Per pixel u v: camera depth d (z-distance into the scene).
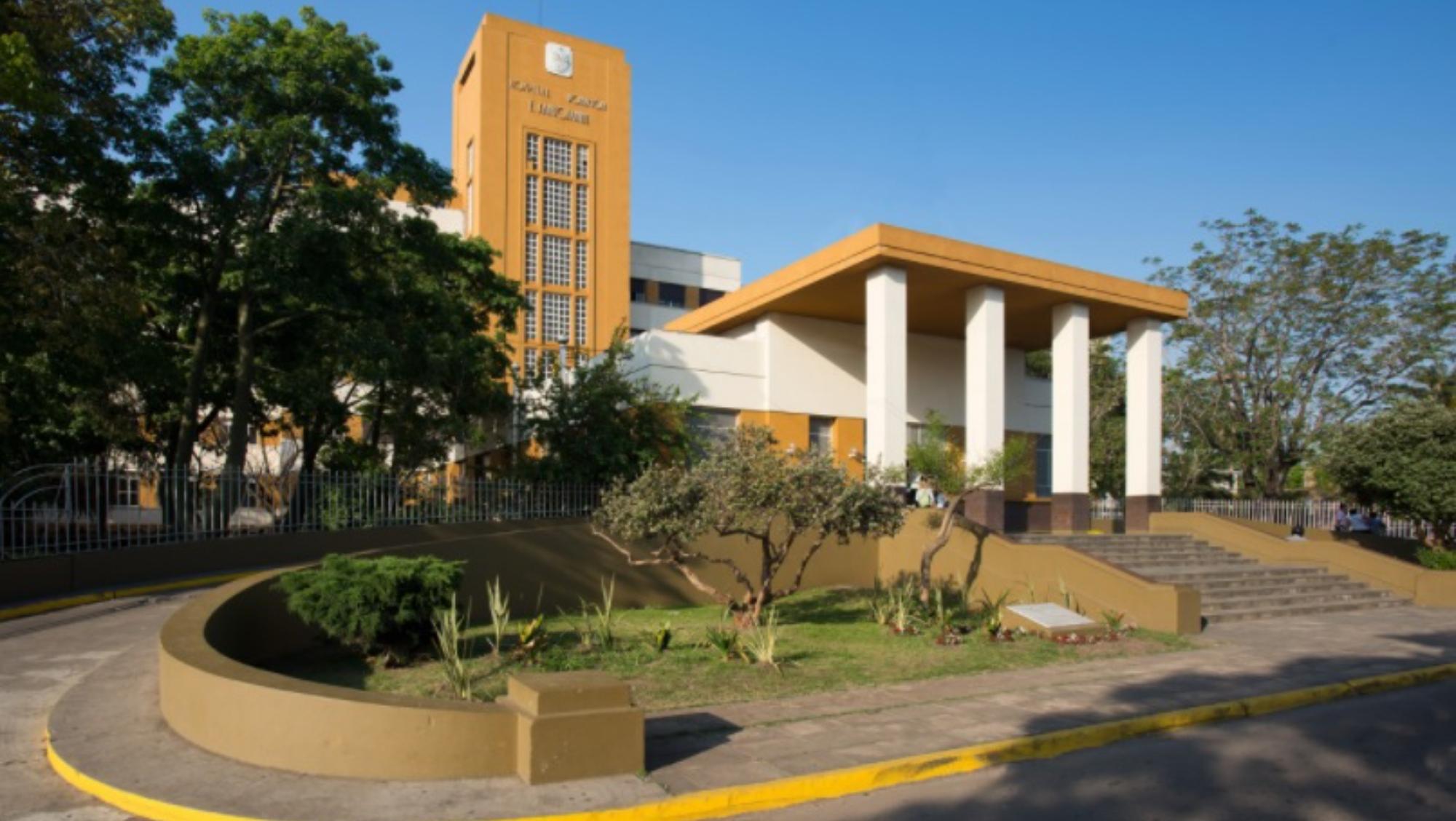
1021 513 24.53
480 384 22.03
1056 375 20.95
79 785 5.81
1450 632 13.80
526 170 37.44
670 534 11.47
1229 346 31.36
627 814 5.40
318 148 17.28
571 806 5.42
